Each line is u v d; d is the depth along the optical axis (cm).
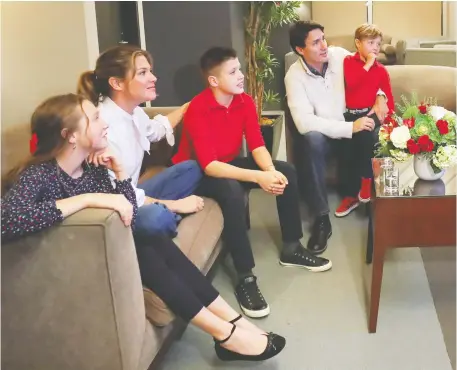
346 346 218
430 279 264
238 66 257
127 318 167
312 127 315
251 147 272
